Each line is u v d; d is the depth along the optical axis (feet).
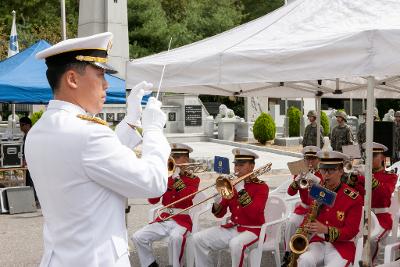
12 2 124.98
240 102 140.87
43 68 36.86
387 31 15.24
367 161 17.20
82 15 81.41
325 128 84.74
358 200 17.70
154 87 21.56
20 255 26.37
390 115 82.58
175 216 21.94
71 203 7.93
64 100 8.36
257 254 20.30
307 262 17.72
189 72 20.08
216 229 21.04
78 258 7.93
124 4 80.59
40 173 8.21
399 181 27.84
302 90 31.71
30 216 35.65
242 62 18.37
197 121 101.14
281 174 58.75
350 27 17.52
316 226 17.35
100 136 7.88
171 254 21.66
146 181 7.95
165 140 8.53
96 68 8.41
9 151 38.09
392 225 21.25
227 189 18.99
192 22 136.46
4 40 109.09
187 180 22.27
